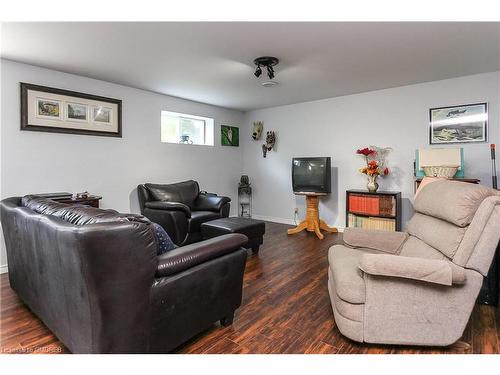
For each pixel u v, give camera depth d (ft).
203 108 16.67
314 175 14.52
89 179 11.85
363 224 13.10
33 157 10.32
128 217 4.51
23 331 6.04
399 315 5.27
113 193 12.67
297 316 6.69
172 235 11.43
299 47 8.77
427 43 8.49
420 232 6.66
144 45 8.62
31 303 6.27
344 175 15.10
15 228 6.35
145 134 13.82
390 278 5.25
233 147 18.66
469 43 8.49
